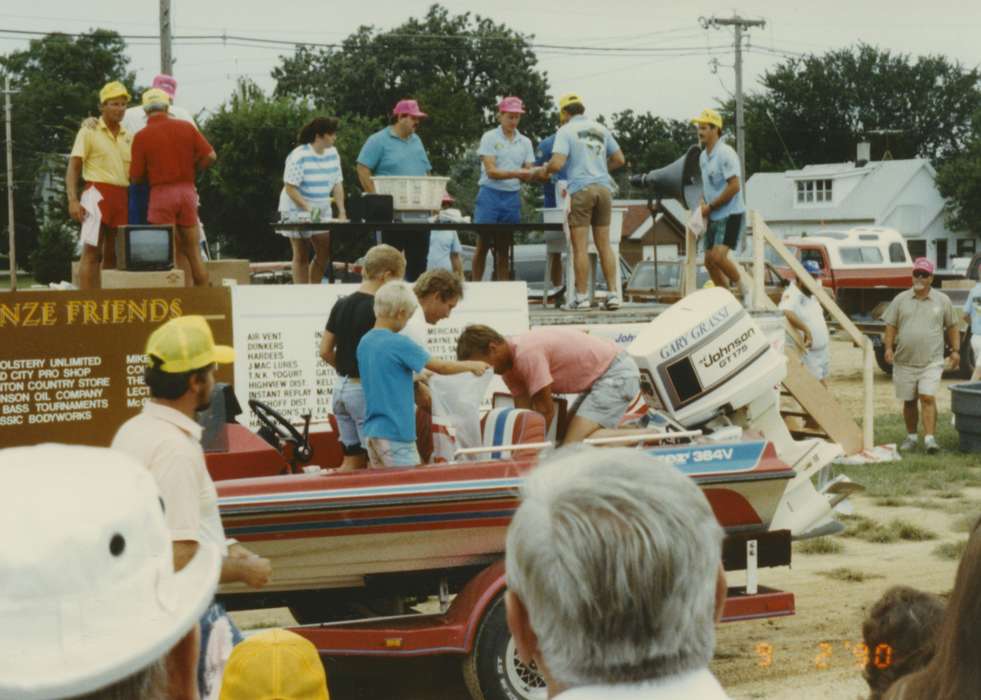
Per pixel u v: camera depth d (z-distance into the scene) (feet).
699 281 90.12
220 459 23.18
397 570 21.66
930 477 43.24
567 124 39.99
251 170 127.44
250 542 20.86
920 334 47.60
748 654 25.77
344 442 25.52
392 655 21.25
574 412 26.11
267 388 32.12
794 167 291.99
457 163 171.53
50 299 29.01
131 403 29.73
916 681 8.91
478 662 21.44
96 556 6.54
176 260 35.68
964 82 307.37
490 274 63.41
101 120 36.01
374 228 37.22
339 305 25.27
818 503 26.73
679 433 23.61
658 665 6.32
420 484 21.52
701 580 6.38
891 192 246.27
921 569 32.30
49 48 310.45
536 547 6.40
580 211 39.65
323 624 21.77
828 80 303.68
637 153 341.21
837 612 28.68
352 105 236.22
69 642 6.45
